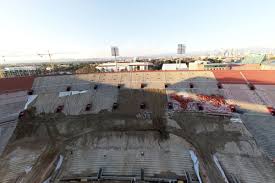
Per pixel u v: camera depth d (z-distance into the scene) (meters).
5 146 36.94
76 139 37.97
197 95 50.50
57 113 46.62
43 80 60.31
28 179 29.03
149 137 37.50
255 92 50.03
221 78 57.22
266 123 39.69
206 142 35.88
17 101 50.94
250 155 32.53
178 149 34.22
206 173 29.14
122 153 33.59
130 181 28.09
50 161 32.75
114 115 45.19
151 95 51.88
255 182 27.39
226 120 41.31
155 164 31.20
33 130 41.06
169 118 43.19
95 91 54.69
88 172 30.19
